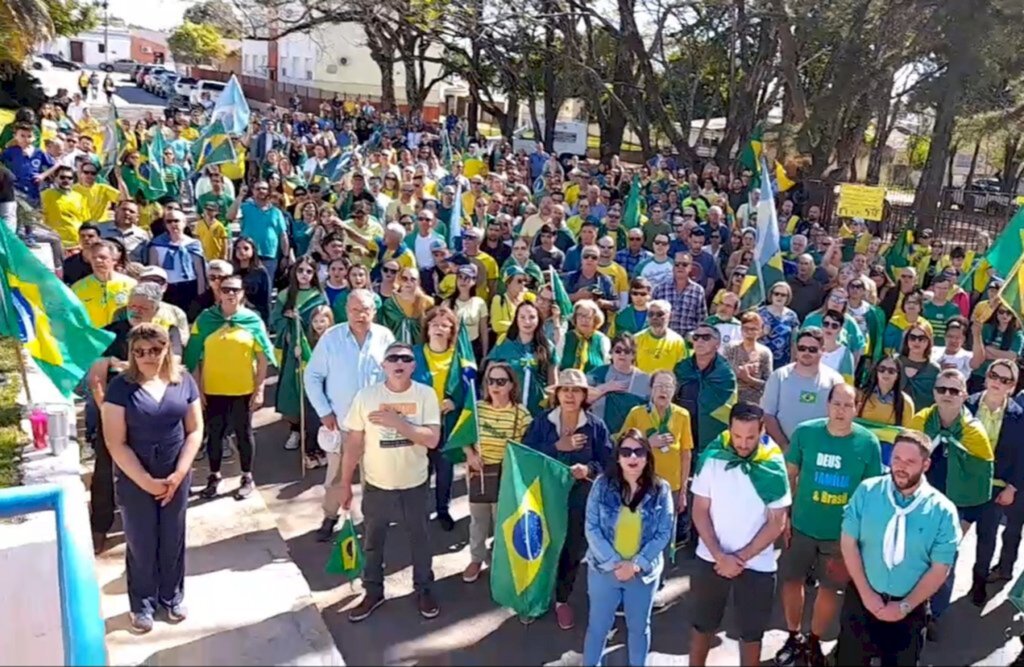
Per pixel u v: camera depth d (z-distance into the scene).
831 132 23.50
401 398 5.73
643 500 4.94
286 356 8.20
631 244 11.49
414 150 23.42
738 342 7.61
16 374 9.37
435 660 3.54
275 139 22.55
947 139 21.17
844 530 4.85
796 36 24.44
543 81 38.91
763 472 4.93
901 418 6.37
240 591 6.12
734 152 28.92
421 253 11.00
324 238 10.13
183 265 9.20
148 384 5.45
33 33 24.50
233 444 8.41
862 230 16.42
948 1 19.67
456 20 29.95
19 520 6.81
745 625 5.03
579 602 6.20
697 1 27.05
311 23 31.48
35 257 6.72
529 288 8.95
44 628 6.24
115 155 15.91
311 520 7.25
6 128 16.59
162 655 3.25
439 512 7.20
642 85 33.03
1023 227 8.52
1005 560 6.64
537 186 19.25
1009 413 6.32
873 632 4.83
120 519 7.06
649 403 6.36
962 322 8.23
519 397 6.63
